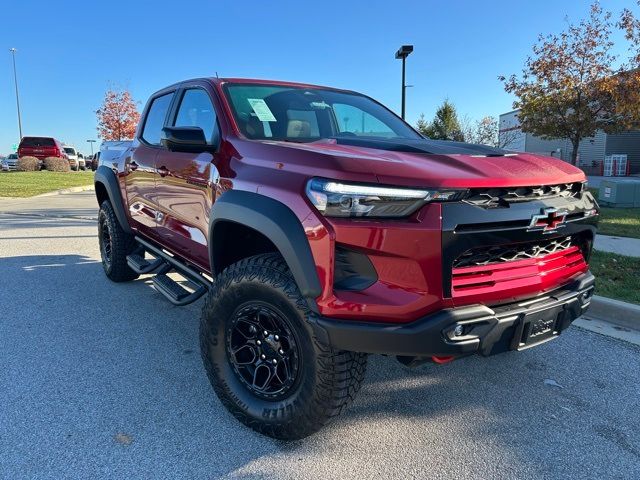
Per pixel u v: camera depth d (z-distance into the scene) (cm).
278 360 261
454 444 269
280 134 330
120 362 359
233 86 354
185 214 356
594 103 1447
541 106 1453
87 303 489
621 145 3106
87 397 309
